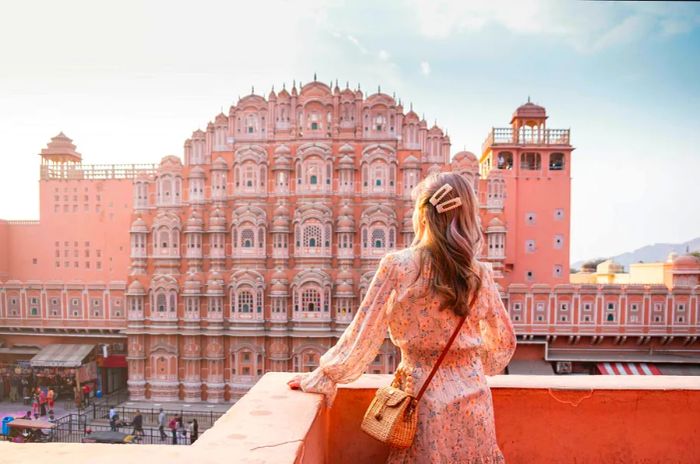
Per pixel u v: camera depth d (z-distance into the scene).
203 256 26.56
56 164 27.59
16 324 26.80
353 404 2.60
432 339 2.04
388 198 25.94
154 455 1.48
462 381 2.04
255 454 1.57
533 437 2.75
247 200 26.31
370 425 2.05
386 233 25.22
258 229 25.67
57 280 27.42
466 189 2.06
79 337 26.64
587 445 2.75
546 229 26.47
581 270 29.61
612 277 27.52
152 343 25.75
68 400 25.14
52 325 26.67
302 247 25.52
